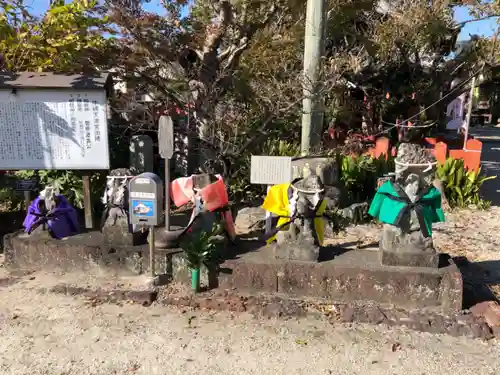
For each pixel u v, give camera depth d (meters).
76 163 5.50
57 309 4.34
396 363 3.53
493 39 11.72
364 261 4.58
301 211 4.49
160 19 7.30
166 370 3.43
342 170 8.04
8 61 6.87
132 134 7.91
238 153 7.66
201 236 4.56
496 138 24.64
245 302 4.35
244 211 7.12
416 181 4.30
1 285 4.80
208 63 7.73
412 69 13.34
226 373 3.40
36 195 6.59
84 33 7.04
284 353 3.66
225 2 7.20
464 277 5.16
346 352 3.67
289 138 9.71
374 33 12.09
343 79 11.73
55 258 5.05
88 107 5.38
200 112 7.68
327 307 4.31
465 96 22.92
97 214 6.52
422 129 13.58
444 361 3.55
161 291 4.61
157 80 7.89
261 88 7.66
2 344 3.77
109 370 3.43
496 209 8.38
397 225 4.36
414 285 4.27
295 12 8.18
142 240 5.09
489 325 4.01
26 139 5.40
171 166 9.19
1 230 6.47
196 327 4.04
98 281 4.84
